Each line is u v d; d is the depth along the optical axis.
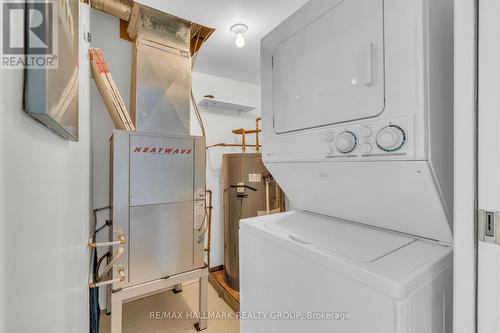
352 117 0.98
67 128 0.66
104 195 2.54
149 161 2.05
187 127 2.47
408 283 0.71
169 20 2.28
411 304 0.72
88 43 1.84
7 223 0.37
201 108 3.49
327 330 0.90
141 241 2.00
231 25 2.34
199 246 2.32
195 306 2.77
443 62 0.84
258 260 1.28
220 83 3.65
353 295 0.81
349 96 0.99
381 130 0.87
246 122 3.89
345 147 0.98
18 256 0.41
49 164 0.59
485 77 0.66
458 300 0.72
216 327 2.42
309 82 1.20
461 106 0.71
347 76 1.00
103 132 2.54
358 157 0.96
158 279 2.08
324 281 0.91
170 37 2.38
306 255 0.99
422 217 0.99
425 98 0.78
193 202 2.28
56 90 0.50
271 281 1.19
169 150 2.15
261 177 3.20
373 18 0.91
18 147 0.40
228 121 3.72
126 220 1.94
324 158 1.11
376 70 0.90
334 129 1.06
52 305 0.61
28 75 0.42
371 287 0.76
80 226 1.12
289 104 1.33
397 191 0.98
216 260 3.57
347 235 1.13
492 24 0.64
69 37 0.68
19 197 0.41
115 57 2.54
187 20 2.27
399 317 0.69
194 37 2.62
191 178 2.28
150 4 2.05
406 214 1.04
